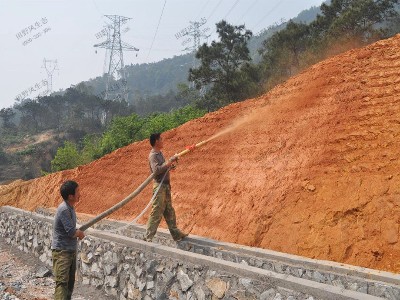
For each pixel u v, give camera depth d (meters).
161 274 6.20
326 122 7.39
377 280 4.71
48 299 7.13
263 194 7.21
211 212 7.99
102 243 7.69
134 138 20.80
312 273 5.30
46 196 14.57
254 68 32.31
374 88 7.25
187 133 11.22
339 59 8.65
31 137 79.88
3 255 11.35
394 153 6.00
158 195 7.10
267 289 4.64
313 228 5.98
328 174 6.48
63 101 88.31
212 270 5.38
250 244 6.59
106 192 12.30
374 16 25.59
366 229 5.48
